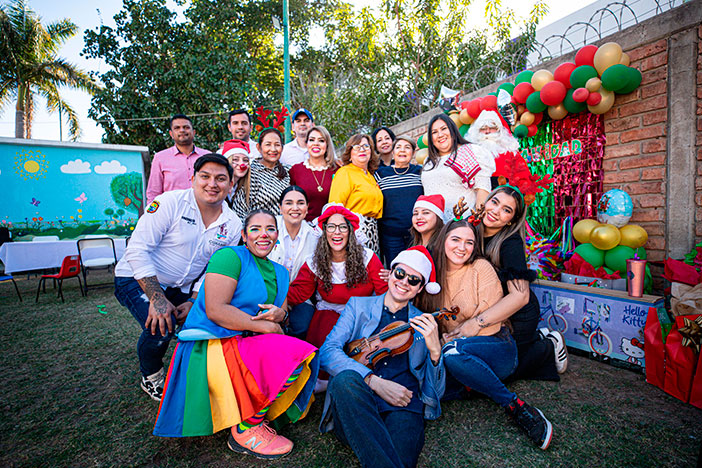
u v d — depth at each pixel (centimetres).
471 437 202
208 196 239
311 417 230
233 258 198
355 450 163
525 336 259
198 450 197
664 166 311
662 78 311
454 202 314
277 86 1733
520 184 279
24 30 1391
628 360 277
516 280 236
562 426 208
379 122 906
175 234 243
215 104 1152
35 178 890
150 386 246
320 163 355
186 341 192
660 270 313
